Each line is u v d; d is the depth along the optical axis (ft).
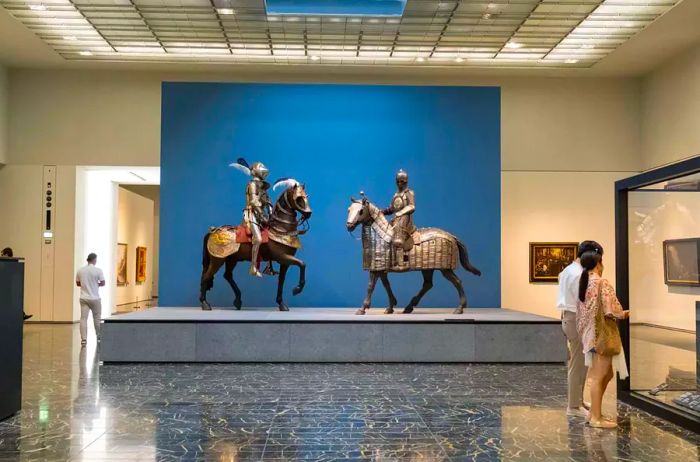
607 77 53.42
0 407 19.44
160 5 39.52
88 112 52.34
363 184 43.21
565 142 53.11
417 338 31.71
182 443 17.11
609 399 23.21
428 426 19.10
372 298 42.80
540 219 52.90
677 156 48.42
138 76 52.49
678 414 19.26
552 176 53.16
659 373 21.34
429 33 44.14
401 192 34.76
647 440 17.58
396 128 43.42
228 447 16.76
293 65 50.80
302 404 22.06
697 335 19.38
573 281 20.42
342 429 18.71
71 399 22.79
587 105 53.31
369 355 31.58
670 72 49.32
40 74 52.37
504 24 42.24
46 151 52.29
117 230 65.26
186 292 42.63
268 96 43.42
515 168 52.85
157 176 58.34
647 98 52.47
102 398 22.97
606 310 18.88
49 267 52.26
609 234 53.01
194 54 48.52
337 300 42.68
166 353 31.27
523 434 18.21
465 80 53.16
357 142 43.32
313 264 42.75
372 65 50.75
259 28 43.11
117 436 17.78
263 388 24.93
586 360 19.21
